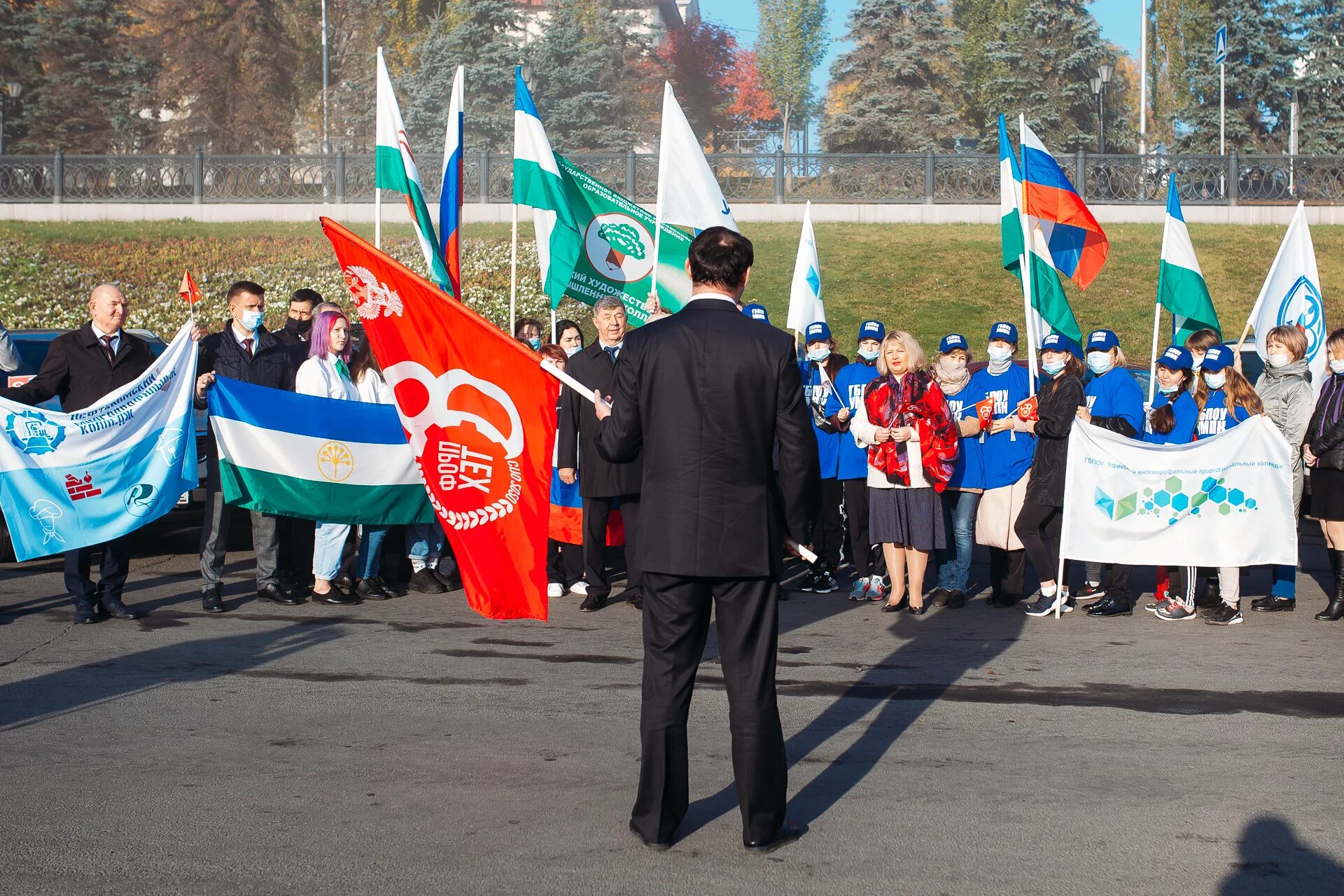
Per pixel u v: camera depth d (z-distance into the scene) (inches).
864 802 182.1
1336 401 323.3
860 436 331.9
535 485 232.7
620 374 167.2
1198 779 192.5
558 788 186.2
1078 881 152.9
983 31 2178.9
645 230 421.7
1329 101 1713.8
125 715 225.1
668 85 374.6
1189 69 1755.7
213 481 323.3
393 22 2020.2
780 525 165.6
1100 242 402.9
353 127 1791.3
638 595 338.0
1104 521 324.8
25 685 246.4
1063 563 327.6
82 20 1579.7
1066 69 1716.3
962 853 161.8
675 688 163.0
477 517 234.4
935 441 323.3
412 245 946.1
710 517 158.7
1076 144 1697.8
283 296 850.8
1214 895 148.9
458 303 232.7
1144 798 183.6
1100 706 237.3
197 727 217.9
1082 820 174.1
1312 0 1728.6
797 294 427.5
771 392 162.1
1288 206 1037.8
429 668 262.7
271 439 324.8
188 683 248.1
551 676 257.1
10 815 173.6
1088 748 209.0
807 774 195.3
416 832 167.9
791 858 159.9
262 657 271.6
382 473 336.5
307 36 1955.0
